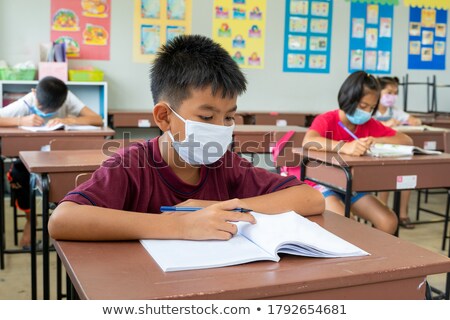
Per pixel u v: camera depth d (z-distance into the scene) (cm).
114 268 81
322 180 236
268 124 484
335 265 85
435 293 245
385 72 565
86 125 333
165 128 113
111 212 97
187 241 94
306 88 536
